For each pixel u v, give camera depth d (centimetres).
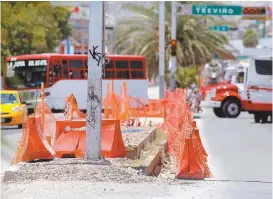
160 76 9225
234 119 8194
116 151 3194
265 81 7469
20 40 9106
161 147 3959
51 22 9856
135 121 5603
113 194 2386
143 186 2586
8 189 2425
